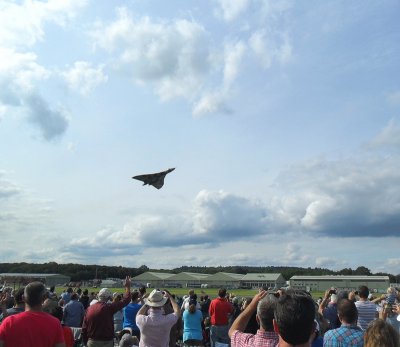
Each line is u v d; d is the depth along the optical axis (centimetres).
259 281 15538
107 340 1090
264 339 461
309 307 373
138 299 1418
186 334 1716
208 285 15738
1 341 614
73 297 1873
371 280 12550
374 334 448
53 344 636
